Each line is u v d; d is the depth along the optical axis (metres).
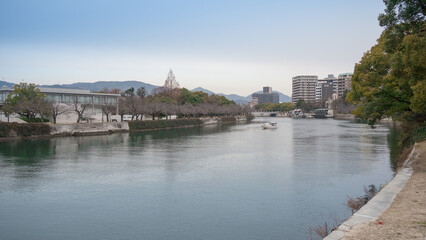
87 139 71.88
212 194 27.62
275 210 23.48
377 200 16.39
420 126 44.03
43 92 88.50
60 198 26.72
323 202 25.08
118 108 109.62
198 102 162.38
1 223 21.48
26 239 19.16
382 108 32.31
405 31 25.11
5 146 57.59
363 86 31.61
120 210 23.80
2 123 65.19
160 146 60.47
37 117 85.62
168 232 19.98
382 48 30.52
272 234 19.44
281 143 65.81
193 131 101.31
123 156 47.88
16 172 36.31
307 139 74.06
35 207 24.53
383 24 25.41
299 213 22.78
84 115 95.25
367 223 12.96
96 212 23.41
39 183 31.48
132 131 96.06
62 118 88.56
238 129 113.62
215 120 160.00
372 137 76.44
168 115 131.88
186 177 33.94
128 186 30.33
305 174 34.88
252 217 22.22
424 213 13.90
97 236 19.55
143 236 19.45
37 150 53.53
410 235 11.41
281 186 29.95
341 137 77.50
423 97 21.20
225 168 38.69
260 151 53.62
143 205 24.86
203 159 45.38
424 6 22.53
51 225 21.17
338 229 12.41
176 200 26.03
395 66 24.89
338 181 31.50
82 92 100.31
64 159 45.03
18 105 70.00
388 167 38.09
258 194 27.48
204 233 19.77
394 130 98.62
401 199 16.41
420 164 26.27
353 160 43.44
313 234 19.12
